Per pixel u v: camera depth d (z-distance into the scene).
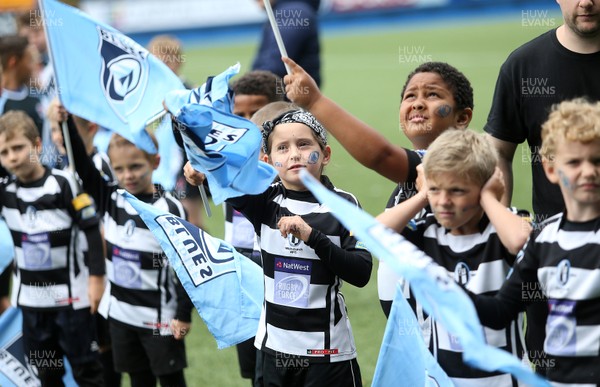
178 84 18.38
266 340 15.41
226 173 14.42
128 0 118.81
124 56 18.59
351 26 120.19
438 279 10.99
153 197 18.97
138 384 19.17
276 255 15.36
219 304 16.52
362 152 13.45
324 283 15.14
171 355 18.67
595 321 11.76
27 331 19.81
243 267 16.81
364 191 39.25
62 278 19.64
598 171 11.50
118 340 18.94
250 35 120.44
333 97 67.81
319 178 15.53
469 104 16.02
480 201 12.52
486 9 115.88
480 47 87.00
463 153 12.30
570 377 11.95
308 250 15.16
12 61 26.12
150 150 18.23
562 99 15.80
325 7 120.94
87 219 19.33
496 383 12.96
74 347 19.73
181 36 120.62
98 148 21.56
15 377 19.73
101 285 19.48
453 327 10.78
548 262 12.02
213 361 22.67
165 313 18.62
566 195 11.94
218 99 14.87
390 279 14.30
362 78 77.75
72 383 19.94
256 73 21.02
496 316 12.27
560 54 15.79
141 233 18.61
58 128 19.77
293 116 15.42
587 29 15.09
